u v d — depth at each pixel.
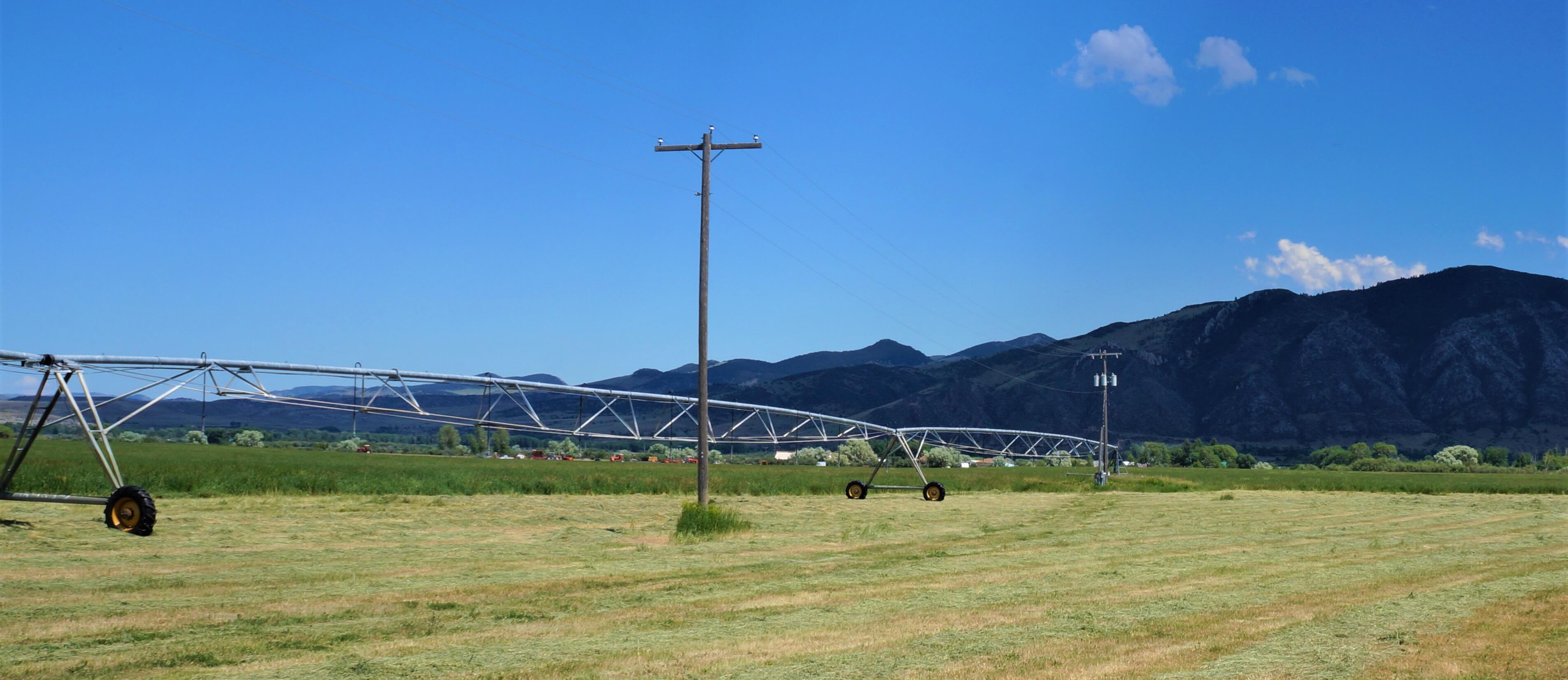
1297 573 19.27
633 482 59.62
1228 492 69.19
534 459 160.38
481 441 176.75
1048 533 29.77
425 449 178.50
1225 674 10.66
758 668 11.00
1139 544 25.97
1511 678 10.47
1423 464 173.62
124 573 17.48
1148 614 14.36
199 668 10.68
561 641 12.34
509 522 31.81
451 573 18.56
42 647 11.38
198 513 30.22
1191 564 21.00
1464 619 13.75
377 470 71.19
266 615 13.82
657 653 11.66
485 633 12.81
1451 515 40.72
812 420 57.34
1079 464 188.62
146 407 28.67
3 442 105.12
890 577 18.70
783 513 39.84
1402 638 12.51
